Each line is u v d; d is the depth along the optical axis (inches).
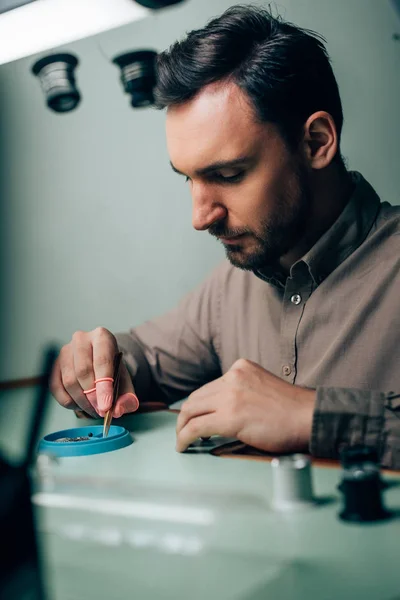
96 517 21.9
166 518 21.7
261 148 40.0
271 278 49.5
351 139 88.7
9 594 18.4
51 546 20.1
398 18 52.2
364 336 44.6
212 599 17.1
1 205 107.3
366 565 18.2
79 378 42.7
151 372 56.1
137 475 28.7
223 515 22.2
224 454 32.3
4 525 18.6
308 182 43.4
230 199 41.1
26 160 111.1
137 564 19.0
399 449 30.4
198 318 57.0
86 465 31.4
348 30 86.9
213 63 38.4
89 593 17.8
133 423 43.1
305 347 47.1
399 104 85.7
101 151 111.3
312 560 18.7
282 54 39.9
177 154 40.6
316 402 31.3
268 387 33.2
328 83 43.9
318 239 46.6
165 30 105.0
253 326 53.2
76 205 113.1
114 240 112.2
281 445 31.5
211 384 34.2
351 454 22.7
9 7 43.5
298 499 23.1
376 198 48.0
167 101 39.8
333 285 46.2
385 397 31.5
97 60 109.3
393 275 44.9
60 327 107.9
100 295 113.2
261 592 17.2
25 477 19.5
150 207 110.4
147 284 112.3
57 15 42.8
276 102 39.8
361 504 21.4
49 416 47.6
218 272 57.4
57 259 110.3
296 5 88.1
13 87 109.1
